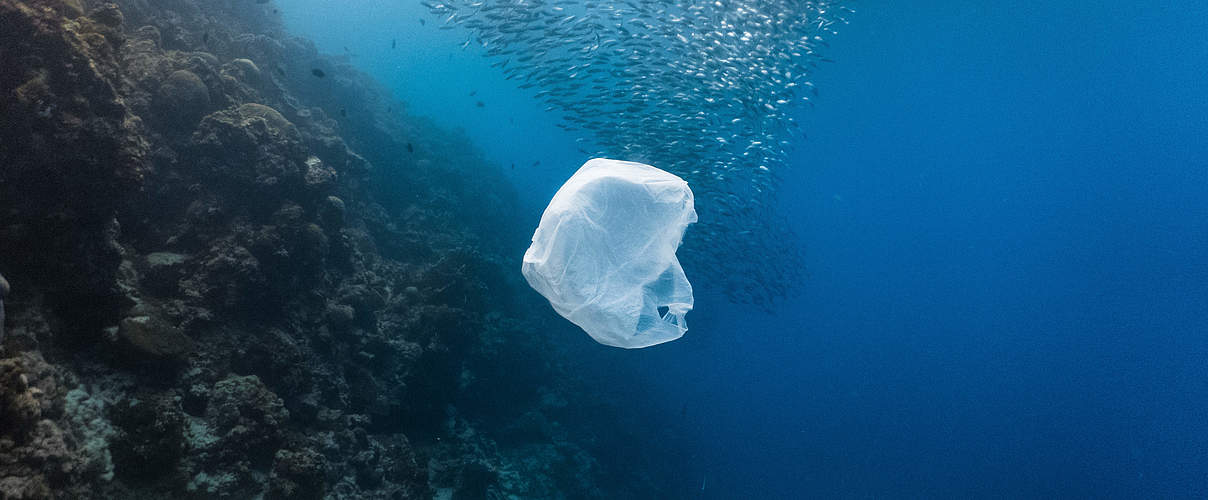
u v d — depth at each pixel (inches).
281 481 226.2
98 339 198.5
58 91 172.2
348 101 624.4
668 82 523.8
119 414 187.0
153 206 258.4
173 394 209.2
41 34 167.5
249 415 231.8
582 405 664.4
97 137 179.2
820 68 1339.8
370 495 295.6
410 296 431.8
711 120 534.9
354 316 348.8
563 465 534.3
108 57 194.5
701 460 955.3
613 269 101.8
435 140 929.5
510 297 672.4
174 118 276.7
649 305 102.4
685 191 111.0
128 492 179.3
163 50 322.0
